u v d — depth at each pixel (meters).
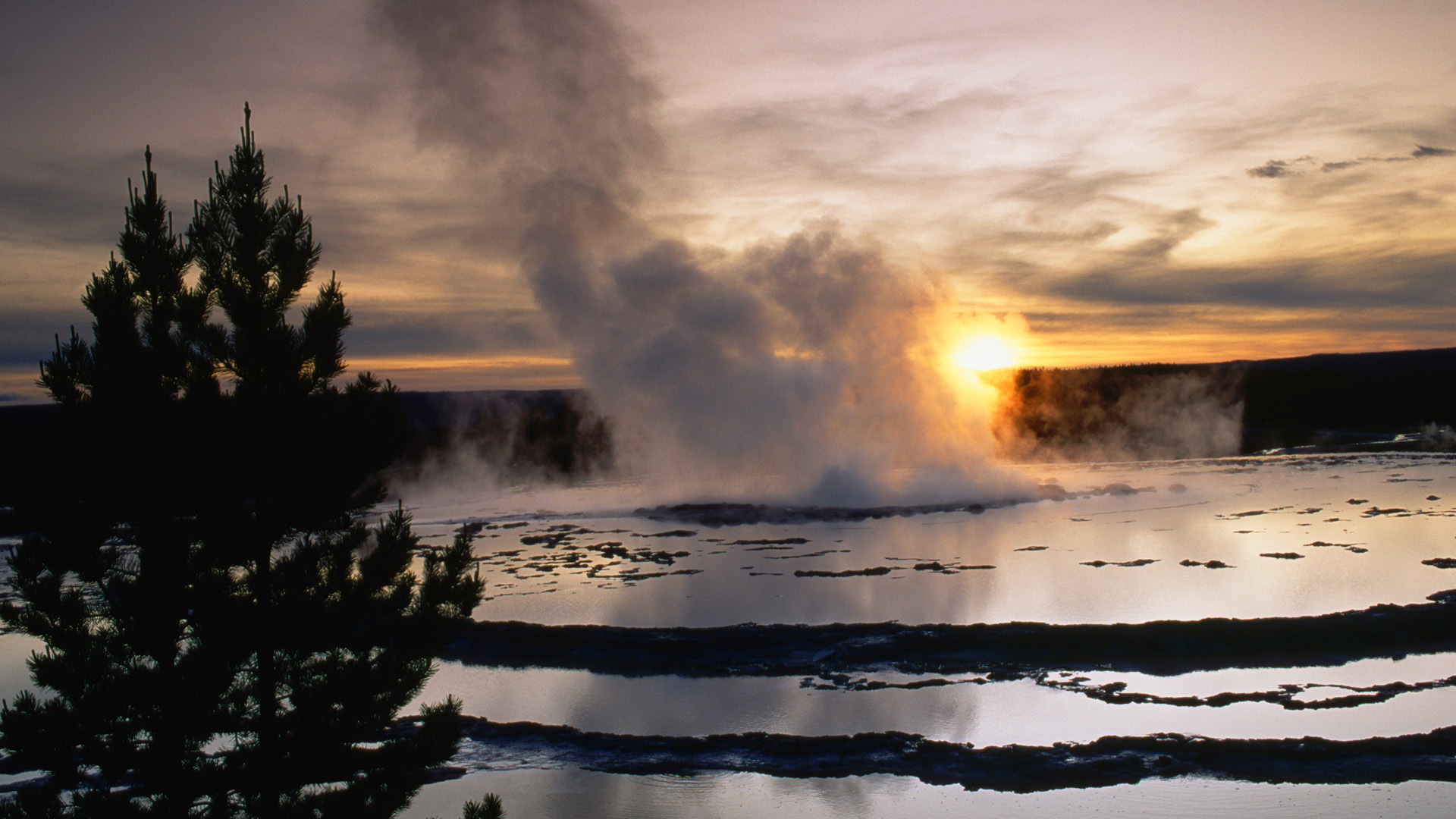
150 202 9.52
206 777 8.29
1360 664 17.78
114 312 9.03
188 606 8.52
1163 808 12.47
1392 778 12.90
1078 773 13.55
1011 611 22.20
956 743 14.62
